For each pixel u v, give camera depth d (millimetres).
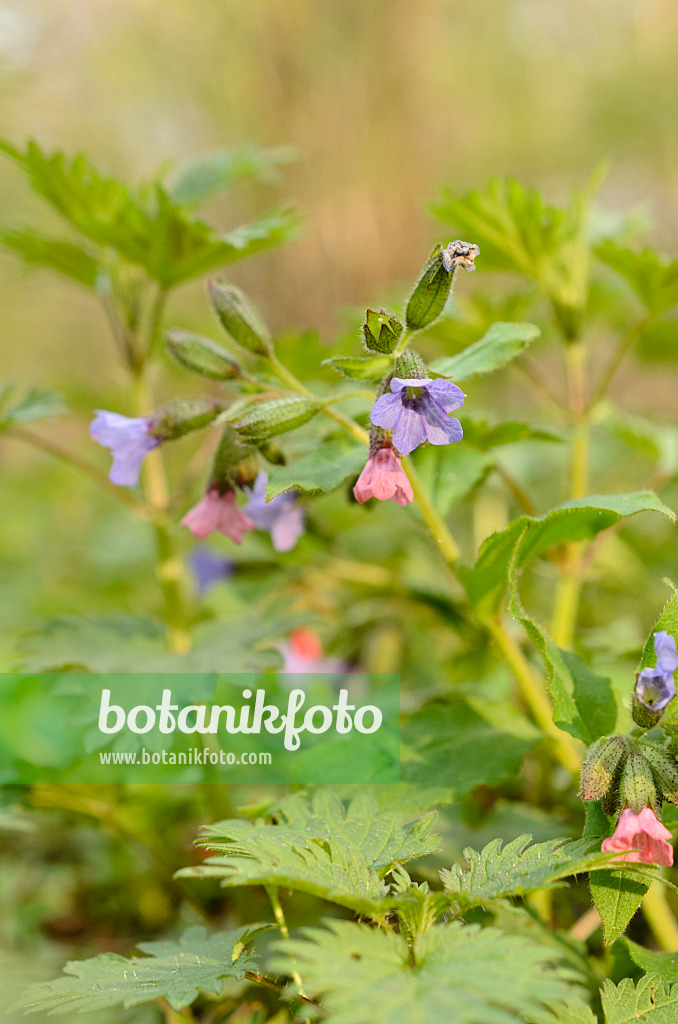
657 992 463
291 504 530
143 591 797
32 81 1031
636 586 637
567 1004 462
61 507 1114
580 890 533
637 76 1847
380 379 496
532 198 539
